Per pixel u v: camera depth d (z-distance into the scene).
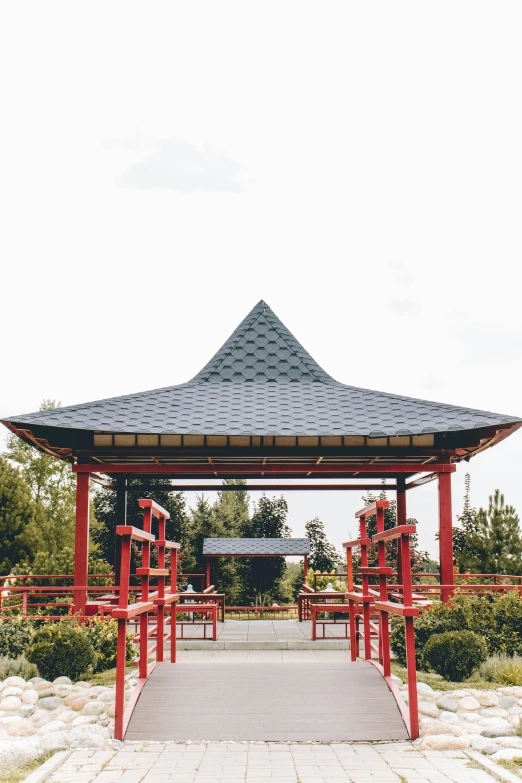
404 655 9.61
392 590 13.05
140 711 6.81
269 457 12.04
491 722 6.73
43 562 21.02
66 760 5.81
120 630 6.52
